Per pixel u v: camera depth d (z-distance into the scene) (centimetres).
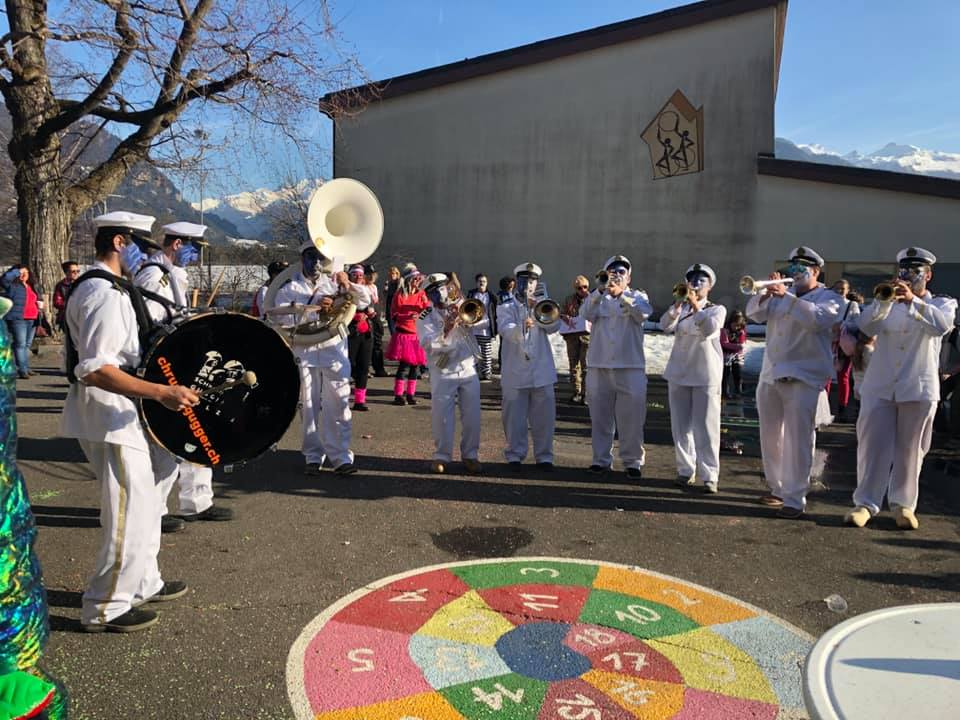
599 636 397
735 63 2169
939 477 759
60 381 1199
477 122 2452
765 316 615
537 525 572
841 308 586
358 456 770
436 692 340
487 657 372
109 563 384
